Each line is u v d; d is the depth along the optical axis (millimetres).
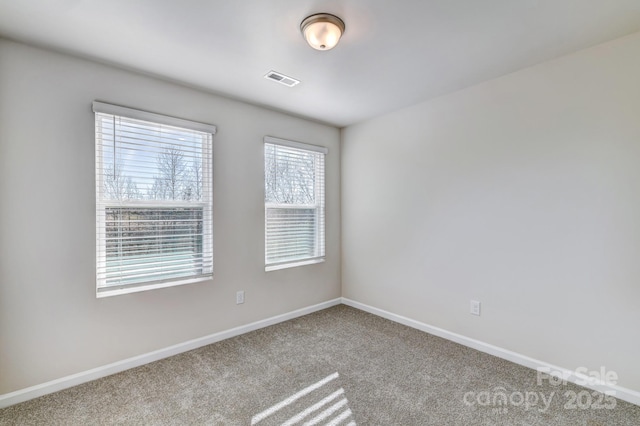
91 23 1771
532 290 2355
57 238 2092
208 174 2820
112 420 1795
